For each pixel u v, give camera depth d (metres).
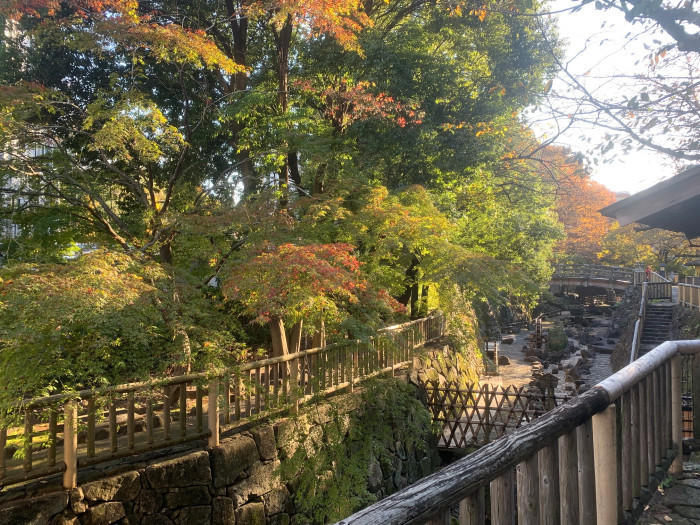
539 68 14.09
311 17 10.54
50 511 5.15
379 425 9.96
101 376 5.98
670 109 4.44
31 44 12.80
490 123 14.17
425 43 15.32
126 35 8.88
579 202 41.66
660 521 3.02
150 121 9.05
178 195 12.72
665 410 3.58
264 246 8.53
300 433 7.96
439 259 12.47
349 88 13.11
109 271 7.01
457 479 1.48
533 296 20.38
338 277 7.84
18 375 5.47
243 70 9.98
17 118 9.11
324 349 8.99
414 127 13.52
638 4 3.81
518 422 11.53
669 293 27.11
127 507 5.74
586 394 2.38
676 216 4.06
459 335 16.36
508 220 19.67
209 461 6.54
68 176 10.12
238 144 12.83
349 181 12.07
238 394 7.36
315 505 8.04
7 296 5.90
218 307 9.20
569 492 2.19
